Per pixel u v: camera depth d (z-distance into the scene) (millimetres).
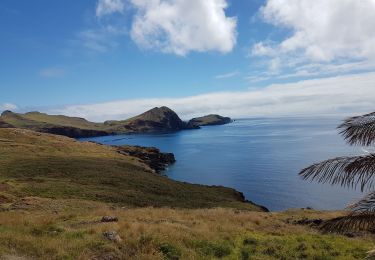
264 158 153250
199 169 133375
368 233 25188
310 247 20672
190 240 19453
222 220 26922
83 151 105562
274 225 27406
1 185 42875
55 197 41469
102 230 19172
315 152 163250
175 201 53062
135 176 70250
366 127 9570
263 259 18422
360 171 9672
